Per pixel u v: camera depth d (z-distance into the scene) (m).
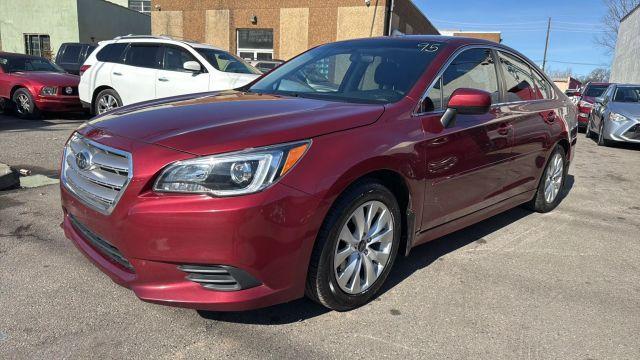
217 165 2.34
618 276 3.72
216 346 2.55
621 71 30.81
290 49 20.83
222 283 2.44
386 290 3.27
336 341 2.65
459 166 3.46
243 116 2.79
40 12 26.88
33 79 10.39
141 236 2.38
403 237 3.26
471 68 3.82
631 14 28.75
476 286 3.40
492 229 4.67
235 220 2.30
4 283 3.09
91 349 2.47
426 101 3.30
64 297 2.96
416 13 24.56
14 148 7.27
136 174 2.40
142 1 41.19
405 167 2.99
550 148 4.84
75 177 2.86
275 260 2.44
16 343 2.49
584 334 2.86
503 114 3.98
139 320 2.75
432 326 2.85
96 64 9.45
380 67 3.65
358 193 2.76
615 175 7.98
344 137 2.72
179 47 8.90
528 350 2.67
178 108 3.08
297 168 2.48
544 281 3.55
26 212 4.41
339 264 2.79
